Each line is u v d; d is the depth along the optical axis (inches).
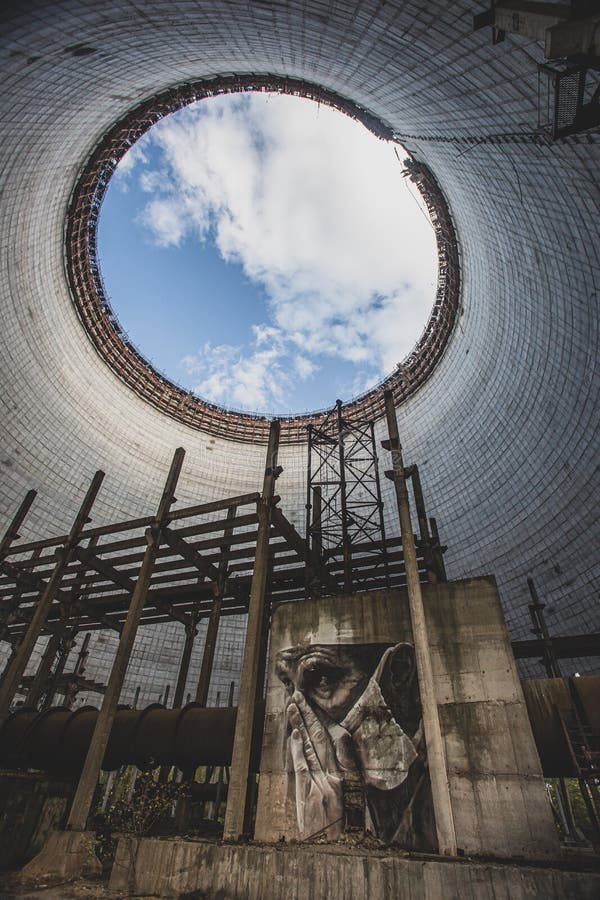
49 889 385.7
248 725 438.9
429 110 690.8
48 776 567.5
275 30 633.0
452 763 383.9
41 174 925.2
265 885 342.6
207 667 634.2
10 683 622.5
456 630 438.0
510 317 1046.4
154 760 540.1
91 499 737.6
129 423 1476.4
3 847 492.4
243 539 587.2
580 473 922.7
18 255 1024.9
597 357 804.0
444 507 1270.9
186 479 1519.4
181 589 728.3
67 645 813.9
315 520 723.4
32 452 1183.6
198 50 740.7
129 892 373.1
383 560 659.4
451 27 433.1
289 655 479.2
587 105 327.0
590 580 911.7
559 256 767.7
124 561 660.7
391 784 393.7
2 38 473.7
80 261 1296.8
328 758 418.9
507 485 1125.1
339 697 443.8
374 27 517.7
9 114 655.1
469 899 302.4
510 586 1065.5
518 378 1063.0
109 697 512.7
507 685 403.2
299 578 692.7
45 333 1202.0
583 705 420.2
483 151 703.7
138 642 1264.8
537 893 294.4
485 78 489.4
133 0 512.1
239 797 410.9
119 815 518.9
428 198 1238.3
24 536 1153.4
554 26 270.7
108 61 673.0
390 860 328.8
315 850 355.6
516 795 360.2
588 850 411.8
